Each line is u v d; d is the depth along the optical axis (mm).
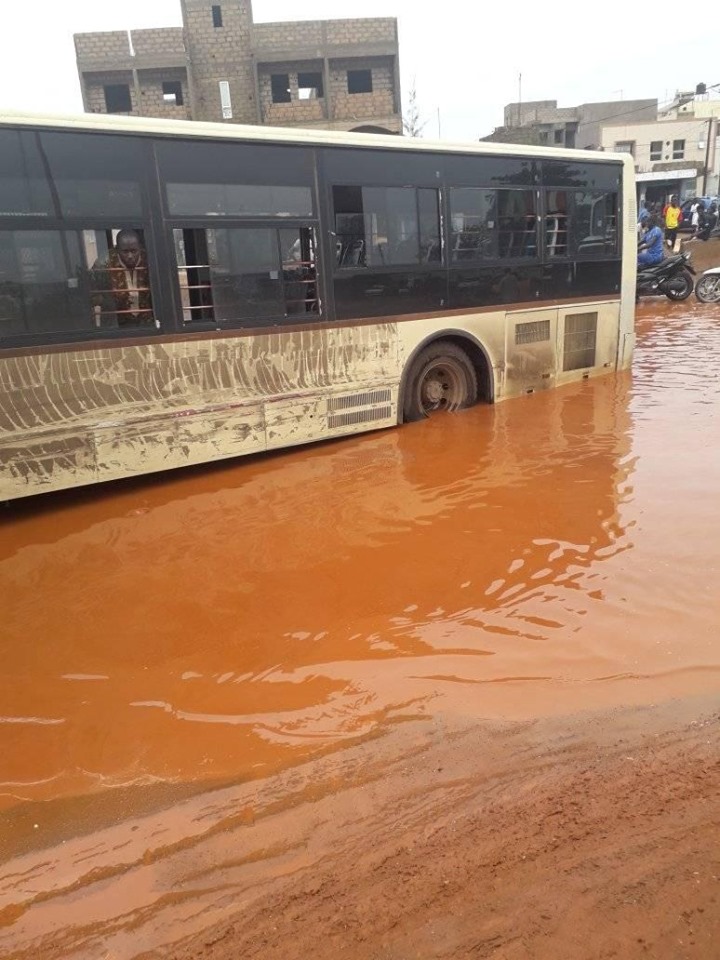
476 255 7941
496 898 2129
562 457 6320
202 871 2318
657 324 14086
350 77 30516
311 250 6727
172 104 30156
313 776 2717
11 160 5219
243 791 2666
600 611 3734
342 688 3248
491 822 2424
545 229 8508
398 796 2578
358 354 7160
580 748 2756
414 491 5734
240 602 4105
